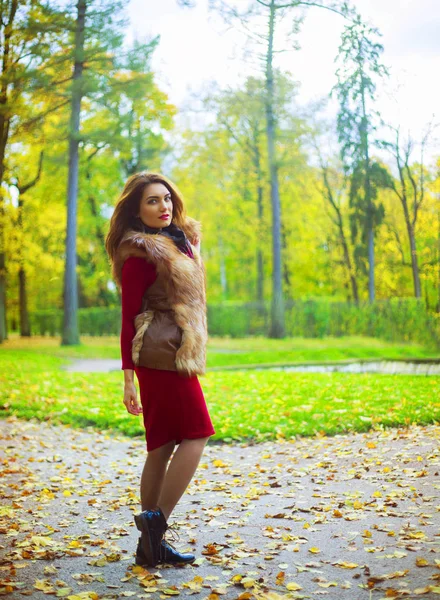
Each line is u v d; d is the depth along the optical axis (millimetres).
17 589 2873
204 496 4551
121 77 22109
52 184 26297
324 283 31766
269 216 29156
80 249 29984
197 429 3107
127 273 3125
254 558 3197
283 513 3957
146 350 3084
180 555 3152
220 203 30359
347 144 22469
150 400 3115
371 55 20719
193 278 3146
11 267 26438
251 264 34531
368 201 23391
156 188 3295
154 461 3152
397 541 3307
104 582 2941
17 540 3613
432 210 21641
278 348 21438
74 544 3480
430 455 5164
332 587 2768
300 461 5598
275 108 23547
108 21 18922
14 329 42000
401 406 7555
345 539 3402
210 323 26906
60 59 19172
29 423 8172
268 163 25422
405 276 24469
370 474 4852
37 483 5109
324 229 28828
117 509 4309
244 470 5406
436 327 20125
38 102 19938
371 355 18578
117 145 23062
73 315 23453
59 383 11180
